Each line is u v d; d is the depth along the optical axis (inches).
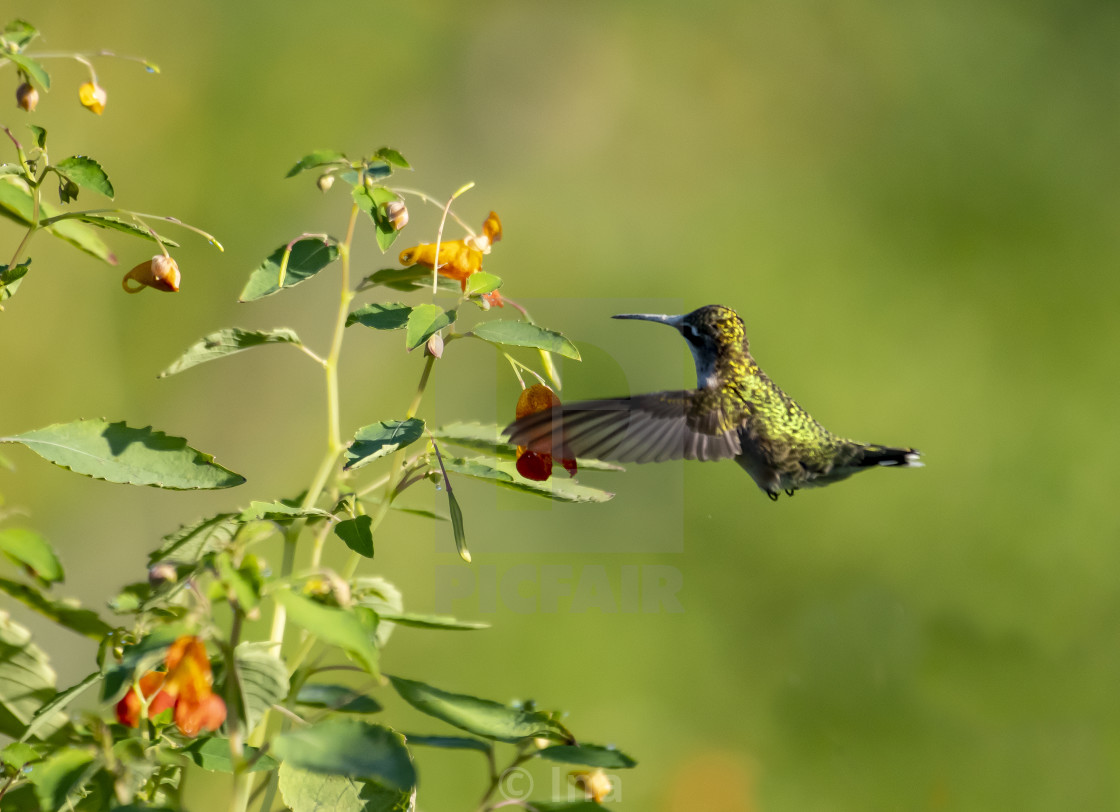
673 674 412.5
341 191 536.7
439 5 613.3
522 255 602.2
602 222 621.9
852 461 241.6
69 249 447.2
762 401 242.8
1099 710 410.0
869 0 677.3
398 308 154.8
